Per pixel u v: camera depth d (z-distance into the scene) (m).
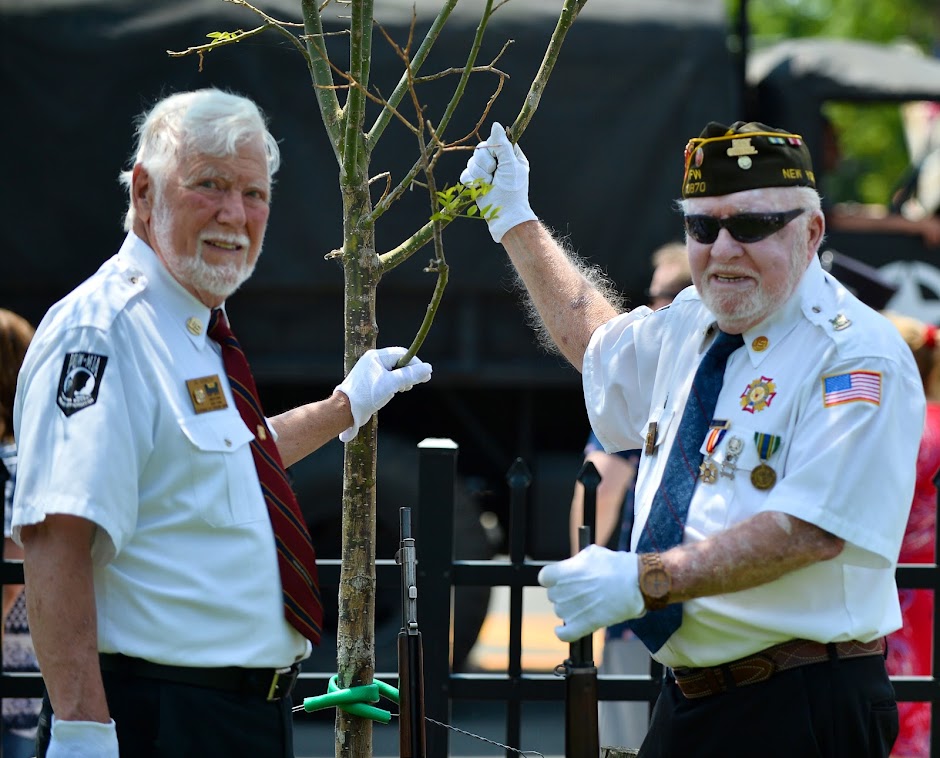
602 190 15.73
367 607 7.93
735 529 6.37
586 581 6.32
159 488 6.46
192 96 6.80
